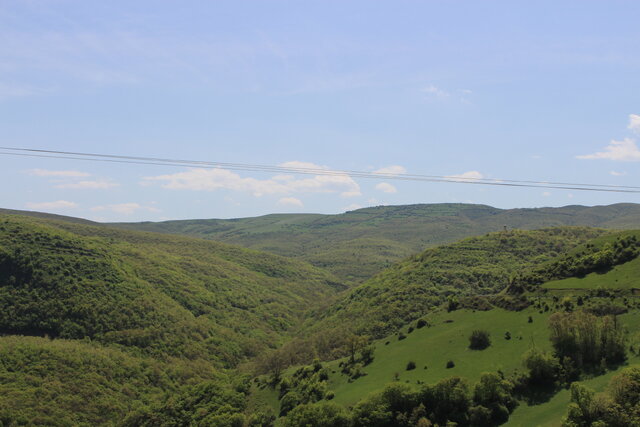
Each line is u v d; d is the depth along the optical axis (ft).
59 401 439.22
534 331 360.07
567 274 451.94
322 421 299.38
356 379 380.17
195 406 425.69
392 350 424.05
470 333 394.52
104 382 488.02
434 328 444.55
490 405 274.57
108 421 443.32
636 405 217.77
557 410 259.19
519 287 459.32
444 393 285.84
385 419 285.43
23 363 470.39
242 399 426.10
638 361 273.13
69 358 498.69
